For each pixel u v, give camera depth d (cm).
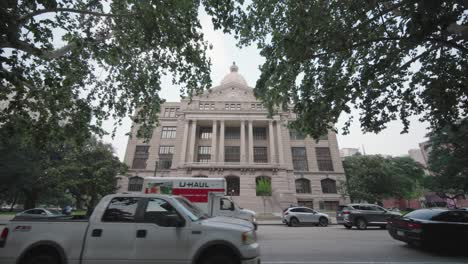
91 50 1099
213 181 1459
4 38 696
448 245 828
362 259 750
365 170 3578
